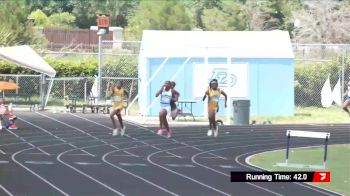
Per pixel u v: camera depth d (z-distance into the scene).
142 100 61.19
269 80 62.25
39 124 52.56
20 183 27.50
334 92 63.06
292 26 107.31
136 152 38.19
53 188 26.47
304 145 43.50
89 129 49.69
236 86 61.78
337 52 79.25
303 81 69.50
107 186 27.19
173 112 47.16
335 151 40.53
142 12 108.44
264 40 63.16
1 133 46.41
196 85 61.12
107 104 62.09
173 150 39.47
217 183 28.45
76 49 93.50
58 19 125.75
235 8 108.25
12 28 83.75
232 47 61.56
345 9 100.50
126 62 71.25
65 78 65.00
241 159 36.38
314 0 102.44
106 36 100.56
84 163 33.56
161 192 26.09
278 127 54.44
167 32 63.09
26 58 57.81
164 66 61.28
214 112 46.66
